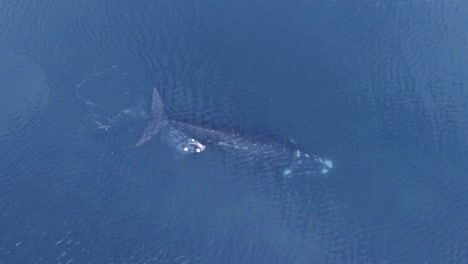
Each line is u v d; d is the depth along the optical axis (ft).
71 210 293.02
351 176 302.86
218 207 292.40
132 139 321.11
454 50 364.79
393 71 353.31
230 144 313.94
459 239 277.64
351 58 362.12
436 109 331.57
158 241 279.28
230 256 273.95
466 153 310.24
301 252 275.59
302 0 404.16
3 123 332.60
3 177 307.78
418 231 281.54
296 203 293.84
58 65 364.17
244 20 390.01
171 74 355.97
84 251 276.00
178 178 304.30
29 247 278.05
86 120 331.57
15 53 373.81
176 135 319.68
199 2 404.57
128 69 359.66
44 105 341.00
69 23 393.50
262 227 284.82
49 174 308.40
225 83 349.82
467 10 392.68
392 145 315.17
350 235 281.95
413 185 297.94
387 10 395.14
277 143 312.50
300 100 338.54
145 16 396.37
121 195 298.56
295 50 368.27
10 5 407.64
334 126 324.39
